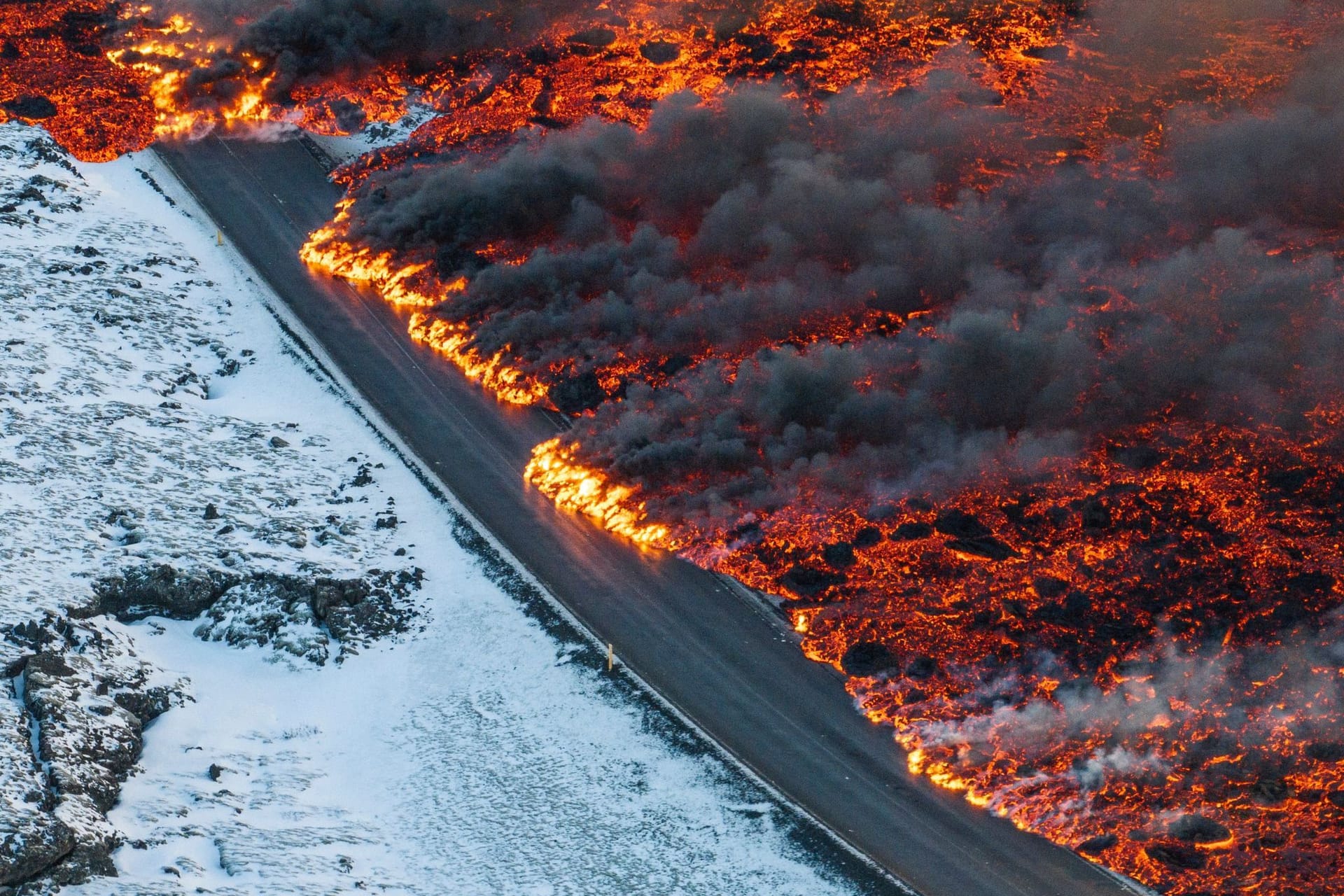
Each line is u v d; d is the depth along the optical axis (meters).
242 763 97.38
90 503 116.94
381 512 122.25
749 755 97.44
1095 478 125.19
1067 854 90.69
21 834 81.62
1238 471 125.81
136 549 112.44
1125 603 111.44
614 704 101.75
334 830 92.25
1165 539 117.88
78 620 103.69
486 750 99.12
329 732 101.69
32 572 107.00
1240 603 110.81
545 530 120.25
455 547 118.12
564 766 97.06
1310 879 88.50
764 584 115.00
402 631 110.06
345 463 128.62
